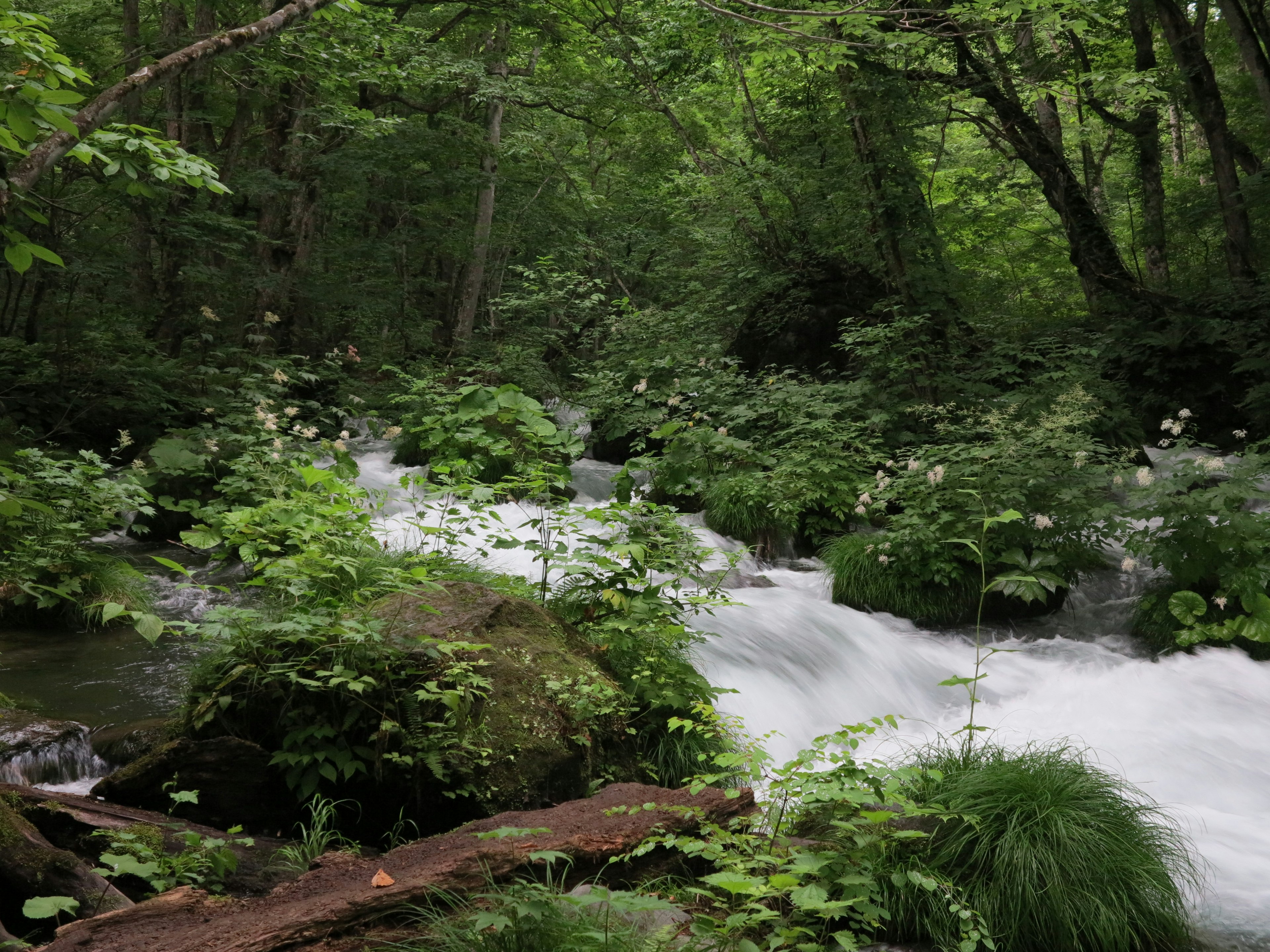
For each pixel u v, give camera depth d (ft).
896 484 32.50
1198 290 63.00
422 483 22.56
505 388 22.34
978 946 12.57
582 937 9.77
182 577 28.53
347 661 14.98
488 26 65.00
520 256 87.40
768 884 10.66
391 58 52.75
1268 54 53.83
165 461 33.32
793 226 54.70
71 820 12.41
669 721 15.06
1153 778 19.65
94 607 23.91
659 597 20.71
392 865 11.74
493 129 71.31
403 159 62.44
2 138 11.64
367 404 56.18
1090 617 29.55
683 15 54.95
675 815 13.05
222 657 15.62
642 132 76.84
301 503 18.75
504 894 10.53
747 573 32.60
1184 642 26.43
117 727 17.02
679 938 10.70
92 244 53.98
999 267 82.58
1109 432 42.42
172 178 15.64
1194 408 50.29
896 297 46.57
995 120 65.46
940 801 14.26
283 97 57.31
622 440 48.19
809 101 54.65
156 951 9.22
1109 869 13.24
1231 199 56.75
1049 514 29.81
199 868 11.98
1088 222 55.67
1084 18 37.52
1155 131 64.18
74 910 10.30
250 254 61.36
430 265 86.69
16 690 19.20
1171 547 27.22
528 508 34.55
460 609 17.25
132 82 15.96
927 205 54.24
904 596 29.66
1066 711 23.47
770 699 21.30
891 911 12.71
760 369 49.14
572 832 12.29
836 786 12.38
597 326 66.33
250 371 49.44
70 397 43.57
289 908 10.24
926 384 43.32
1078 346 48.55
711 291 59.62
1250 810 18.21
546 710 15.74
